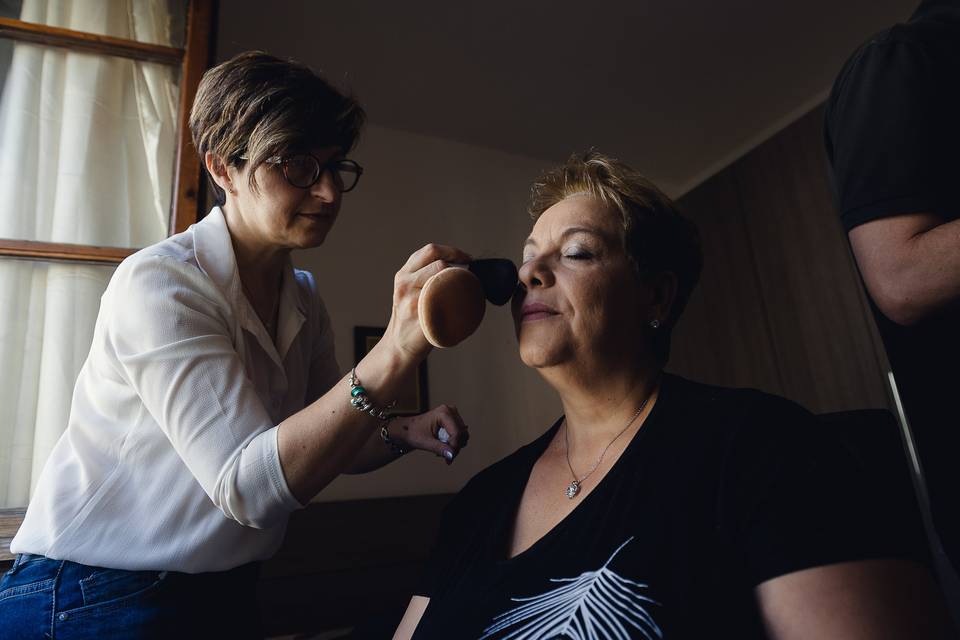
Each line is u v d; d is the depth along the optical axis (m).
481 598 0.71
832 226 2.80
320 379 1.26
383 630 1.20
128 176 1.51
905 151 0.80
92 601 0.82
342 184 1.00
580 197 0.88
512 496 0.84
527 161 3.46
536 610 0.66
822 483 0.58
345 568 2.27
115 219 1.48
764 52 2.71
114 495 0.85
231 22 2.37
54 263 1.41
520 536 0.79
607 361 0.81
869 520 0.55
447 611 0.75
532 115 3.08
